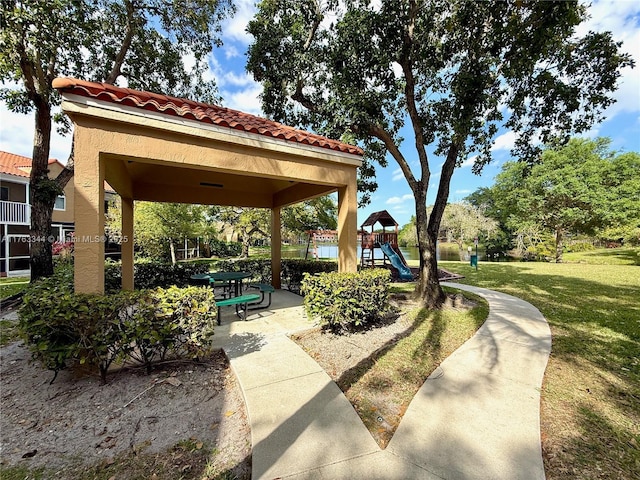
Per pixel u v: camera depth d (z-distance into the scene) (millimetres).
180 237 16172
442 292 6918
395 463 1928
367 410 2588
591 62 5887
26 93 7477
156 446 2156
